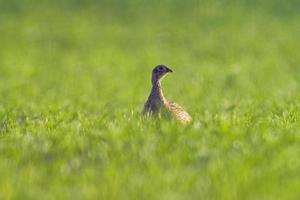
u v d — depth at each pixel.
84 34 55.59
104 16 60.03
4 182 11.52
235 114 18.86
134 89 34.44
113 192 11.04
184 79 38.78
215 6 60.69
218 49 51.09
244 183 11.30
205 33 55.53
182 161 12.73
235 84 36.34
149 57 48.44
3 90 33.47
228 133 14.61
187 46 52.28
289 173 11.86
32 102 26.80
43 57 48.94
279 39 53.53
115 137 14.45
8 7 61.69
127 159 12.96
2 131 17.36
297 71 42.06
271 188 11.05
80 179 11.80
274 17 58.81
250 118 18.03
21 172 12.22
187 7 60.94
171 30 56.12
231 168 12.05
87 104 26.22
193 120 16.81
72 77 40.38
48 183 11.64
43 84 36.97
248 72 41.47
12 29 56.56
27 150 13.77
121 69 43.88
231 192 10.95
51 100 28.27
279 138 14.12
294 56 48.41
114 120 18.06
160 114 16.72
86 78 39.84
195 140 14.09
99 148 13.66
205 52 50.41
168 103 17.31
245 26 56.84
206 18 58.69
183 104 26.41
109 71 43.06
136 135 14.59
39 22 58.53
